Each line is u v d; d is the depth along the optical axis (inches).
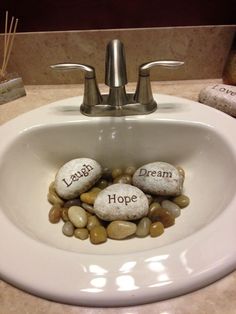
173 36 22.0
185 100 20.7
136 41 22.1
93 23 21.7
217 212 15.4
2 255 12.3
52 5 21.0
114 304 10.8
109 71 16.9
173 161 20.9
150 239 16.1
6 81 21.9
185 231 16.4
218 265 11.5
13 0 20.8
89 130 19.7
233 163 17.0
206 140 19.1
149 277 11.2
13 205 17.0
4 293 11.5
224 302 10.8
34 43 22.2
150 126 19.4
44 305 11.0
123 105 19.4
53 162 21.0
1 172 17.3
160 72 23.4
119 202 16.2
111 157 21.0
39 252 12.2
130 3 21.0
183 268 11.4
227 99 19.6
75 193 18.0
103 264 11.6
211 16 21.5
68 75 23.5
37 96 23.0
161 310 10.7
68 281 11.2
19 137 18.9
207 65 23.2
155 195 18.1
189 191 19.2
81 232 16.4
